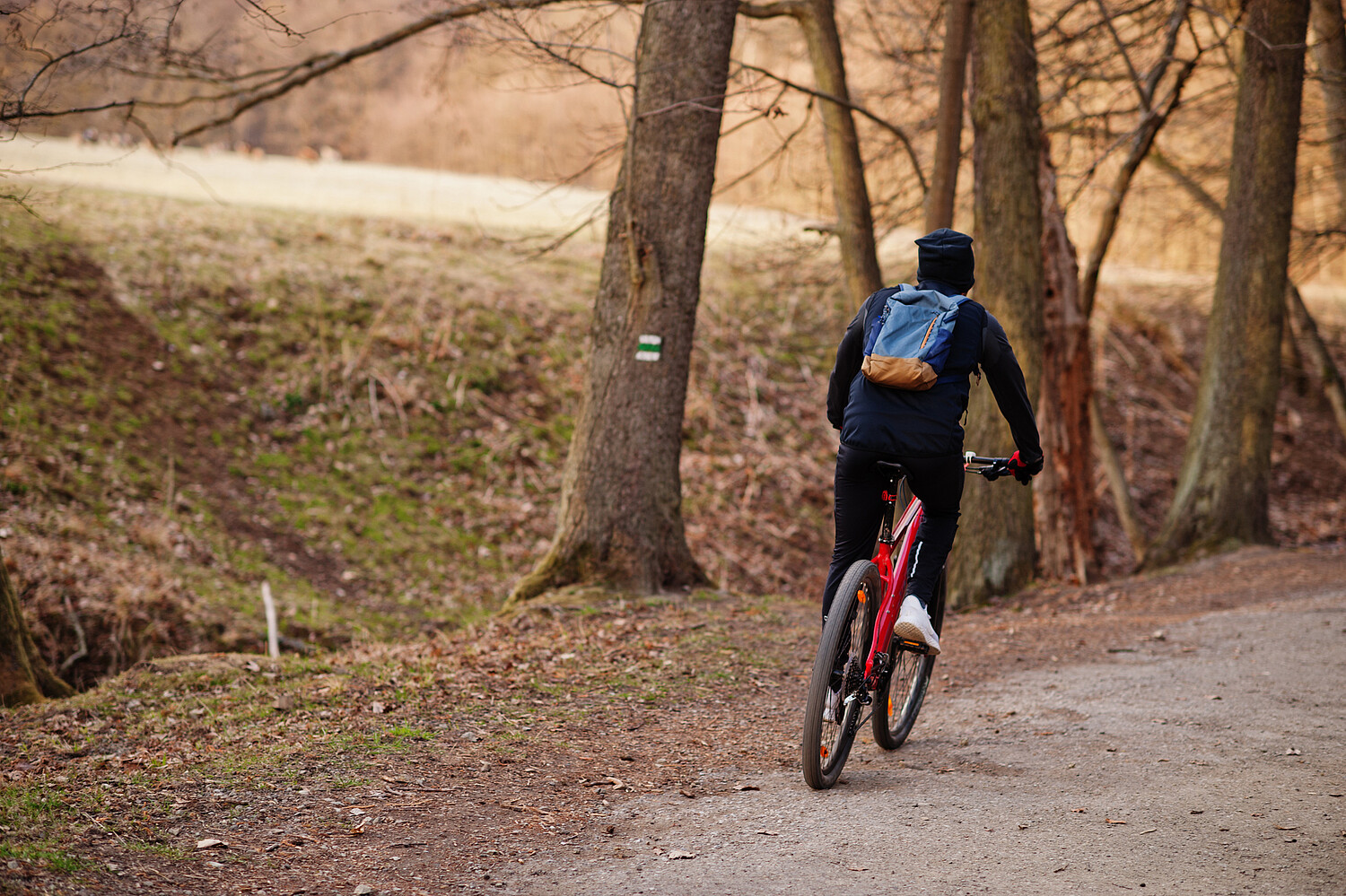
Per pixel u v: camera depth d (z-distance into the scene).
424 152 36.88
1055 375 11.29
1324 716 4.88
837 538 4.07
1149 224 22.62
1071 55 13.18
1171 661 6.18
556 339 18.33
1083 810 3.70
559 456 15.92
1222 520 10.80
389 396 15.59
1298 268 17.56
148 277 15.83
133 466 12.47
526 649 6.30
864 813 3.71
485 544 13.80
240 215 19.70
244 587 11.26
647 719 5.06
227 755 4.33
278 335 15.92
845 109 11.48
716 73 7.95
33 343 13.36
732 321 20.03
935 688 5.84
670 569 8.24
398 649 6.52
